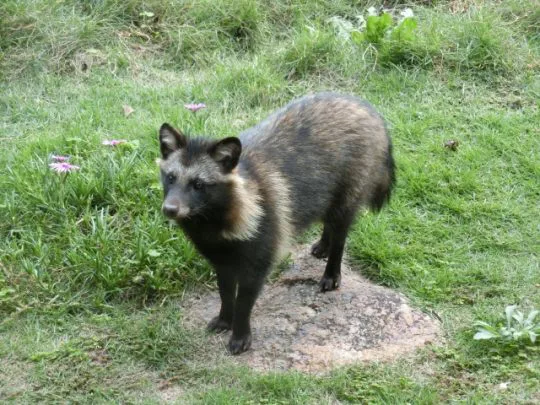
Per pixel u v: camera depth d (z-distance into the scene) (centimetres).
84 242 670
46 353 584
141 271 653
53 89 908
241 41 1000
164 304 645
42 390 557
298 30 998
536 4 1000
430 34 951
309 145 616
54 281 650
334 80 923
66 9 994
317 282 665
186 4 1012
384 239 702
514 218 733
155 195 716
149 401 546
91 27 968
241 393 550
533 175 784
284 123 627
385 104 890
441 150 813
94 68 945
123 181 719
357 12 1032
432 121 856
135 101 890
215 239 573
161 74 945
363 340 599
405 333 606
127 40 981
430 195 757
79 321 624
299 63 930
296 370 573
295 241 671
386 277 670
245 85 898
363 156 637
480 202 748
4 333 610
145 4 1011
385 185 671
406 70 929
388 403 538
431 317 625
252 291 586
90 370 575
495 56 923
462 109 880
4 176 741
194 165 554
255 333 611
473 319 620
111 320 623
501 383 554
